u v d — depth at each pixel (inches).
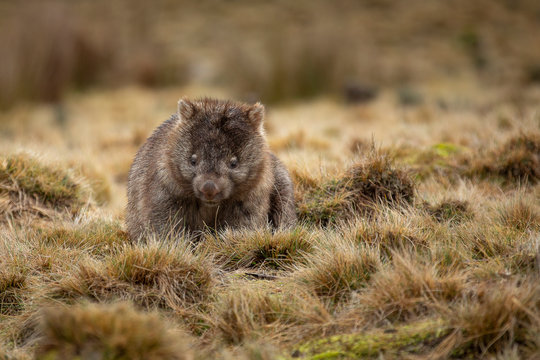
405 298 309.6
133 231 497.7
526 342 274.7
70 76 1822.1
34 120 1414.9
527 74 2066.9
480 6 3043.8
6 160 562.9
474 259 372.2
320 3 3093.0
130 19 2524.6
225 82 2044.8
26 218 524.7
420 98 1493.6
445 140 774.5
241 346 307.0
